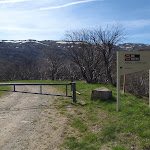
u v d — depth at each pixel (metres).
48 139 4.57
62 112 7.05
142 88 17.97
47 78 38.84
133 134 4.41
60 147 4.12
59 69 32.69
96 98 8.63
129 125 4.91
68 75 32.56
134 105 7.02
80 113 6.91
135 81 18.69
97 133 4.76
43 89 14.19
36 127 5.43
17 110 7.52
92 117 6.28
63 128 5.34
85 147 4.03
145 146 3.81
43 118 6.34
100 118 6.07
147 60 6.86
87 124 5.63
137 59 6.73
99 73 17.62
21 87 16.41
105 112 6.71
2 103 9.00
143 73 18.95
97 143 4.22
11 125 5.60
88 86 13.73
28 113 7.01
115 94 9.81
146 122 4.97
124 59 6.58
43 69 41.94
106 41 15.45
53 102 8.97
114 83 15.09
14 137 4.69
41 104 8.59
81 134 4.86
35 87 15.93
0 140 4.50
